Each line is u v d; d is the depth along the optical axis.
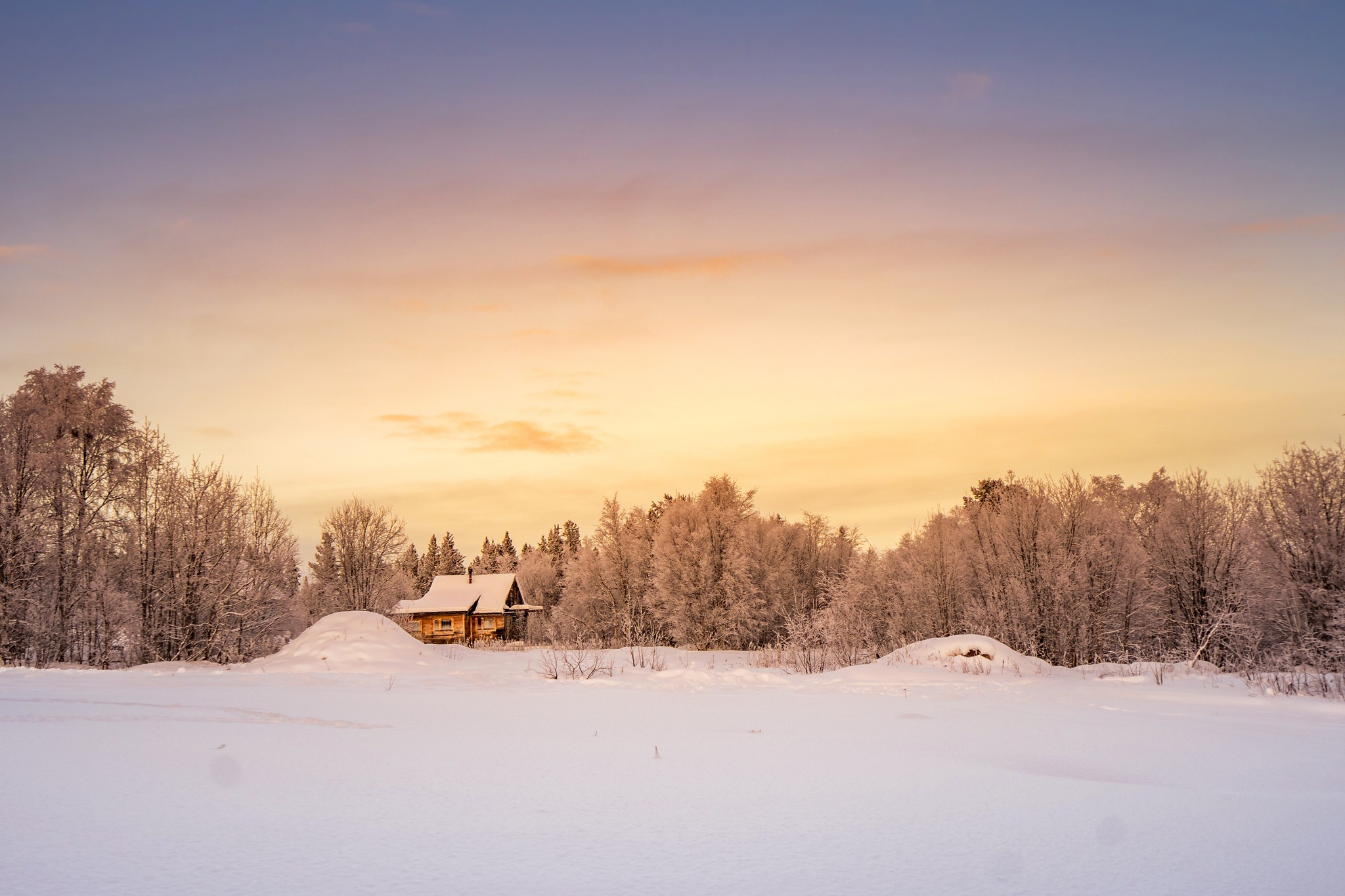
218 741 9.77
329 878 4.58
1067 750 9.98
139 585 36.59
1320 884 4.66
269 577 40.53
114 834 5.52
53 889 4.36
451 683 20.19
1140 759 9.42
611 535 68.38
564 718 12.60
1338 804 6.98
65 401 40.34
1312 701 17.22
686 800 6.72
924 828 5.86
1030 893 4.45
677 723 12.09
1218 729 12.39
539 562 103.62
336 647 26.38
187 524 37.56
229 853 5.08
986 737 11.02
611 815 6.19
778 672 27.73
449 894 4.31
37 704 13.58
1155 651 38.22
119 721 11.55
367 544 58.66
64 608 36.88
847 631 32.06
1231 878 4.78
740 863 4.96
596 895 4.33
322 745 9.53
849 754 9.29
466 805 6.50
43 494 37.56
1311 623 32.53
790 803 6.63
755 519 63.62
